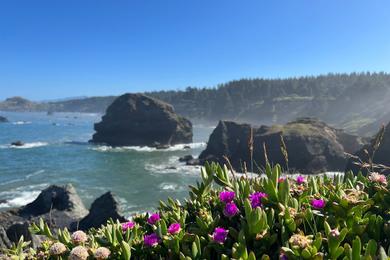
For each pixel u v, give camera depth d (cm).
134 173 5262
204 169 389
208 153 6869
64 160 6406
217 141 6762
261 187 344
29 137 10669
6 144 8588
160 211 390
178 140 10188
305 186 384
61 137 10988
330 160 5934
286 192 311
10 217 2481
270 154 5853
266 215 295
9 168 5431
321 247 269
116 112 9719
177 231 307
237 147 6366
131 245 310
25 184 4347
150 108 9812
